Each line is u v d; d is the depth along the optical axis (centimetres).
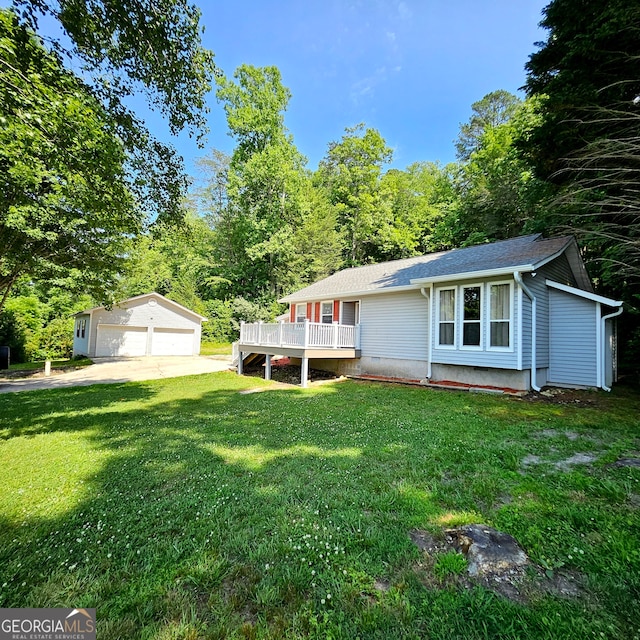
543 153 873
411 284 1045
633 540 237
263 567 218
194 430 561
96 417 684
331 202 2898
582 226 877
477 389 868
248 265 2706
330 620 177
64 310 2617
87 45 446
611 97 712
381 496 309
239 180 2456
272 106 2428
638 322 1063
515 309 826
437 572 211
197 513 288
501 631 169
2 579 213
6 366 1608
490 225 1912
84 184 512
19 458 440
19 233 857
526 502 295
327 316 1404
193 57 542
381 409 679
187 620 179
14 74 330
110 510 299
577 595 192
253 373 1391
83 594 199
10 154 377
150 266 2866
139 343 2186
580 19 718
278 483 343
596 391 838
